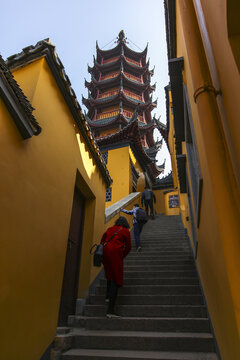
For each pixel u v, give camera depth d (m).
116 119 17.19
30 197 2.71
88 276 4.60
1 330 2.08
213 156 1.73
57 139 3.56
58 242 3.30
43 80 3.30
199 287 4.23
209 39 2.11
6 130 2.38
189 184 4.55
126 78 23.44
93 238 5.00
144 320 3.41
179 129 4.66
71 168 4.00
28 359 2.42
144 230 9.48
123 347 3.00
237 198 1.60
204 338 2.91
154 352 2.86
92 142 4.84
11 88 2.34
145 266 5.30
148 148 20.81
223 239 1.54
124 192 11.86
